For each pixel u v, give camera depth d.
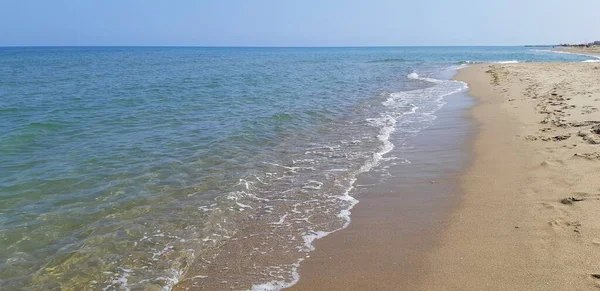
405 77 33.50
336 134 12.69
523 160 8.59
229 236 6.17
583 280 4.34
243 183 8.25
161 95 21.75
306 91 23.31
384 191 7.77
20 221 6.55
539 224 5.72
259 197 7.66
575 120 11.45
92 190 7.80
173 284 5.00
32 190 7.81
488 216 6.23
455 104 17.88
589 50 109.88
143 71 42.75
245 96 21.09
